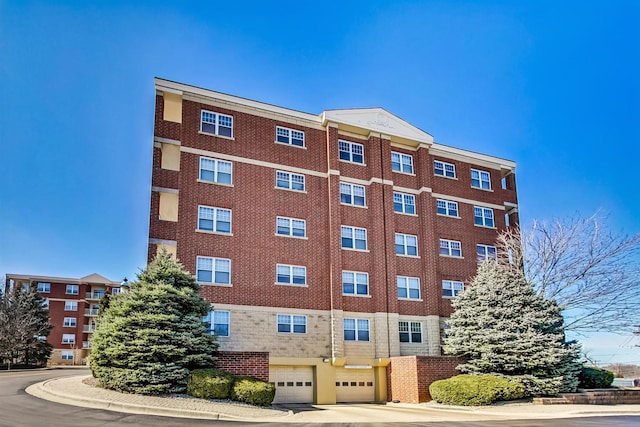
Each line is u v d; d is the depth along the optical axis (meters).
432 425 17.14
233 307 27.42
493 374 26.22
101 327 22.56
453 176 36.56
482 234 36.50
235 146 29.66
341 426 16.61
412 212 34.12
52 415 15.63
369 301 30.92
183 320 22.16
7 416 15.05
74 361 73.38
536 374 25.98
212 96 29.66
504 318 27.73
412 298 32.56
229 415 18.16
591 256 32.03
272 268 28.91
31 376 29.91
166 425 15.10
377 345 30.09
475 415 21.03
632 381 34.97
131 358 20.44
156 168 27.31
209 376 20.62
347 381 29.31
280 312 28.47
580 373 29.69
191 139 28.59
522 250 33.47
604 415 21.16
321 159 31.98
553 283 32.28
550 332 28.48
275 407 23.28
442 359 27.48
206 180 28.44
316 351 28.80
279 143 30.94
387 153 33.69
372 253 31.67
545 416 20.61
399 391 28.30
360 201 32.44
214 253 27.72
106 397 18.91
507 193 38.38
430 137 35.47
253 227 28.98
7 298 57.97
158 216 26.80
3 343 54.09
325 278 30.23
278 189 30.19
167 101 29.67
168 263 23.52
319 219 30.95
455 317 29.42
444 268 34.34
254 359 23.39
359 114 33.22
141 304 21.77
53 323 74.12
